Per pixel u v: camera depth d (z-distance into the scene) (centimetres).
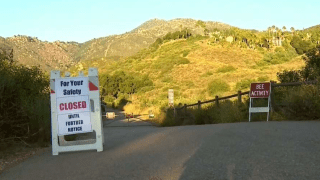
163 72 11862
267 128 861
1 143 864
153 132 1151
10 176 587
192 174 503
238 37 16550
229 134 813
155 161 609
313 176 453
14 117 942
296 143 650
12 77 1019
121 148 816
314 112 1088
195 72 11131
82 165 634
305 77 1514
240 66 12138
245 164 533
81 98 799
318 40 13462
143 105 4806
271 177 461
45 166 652
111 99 8662
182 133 938
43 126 974
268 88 1238
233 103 1605
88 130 795
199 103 1991
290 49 13312
